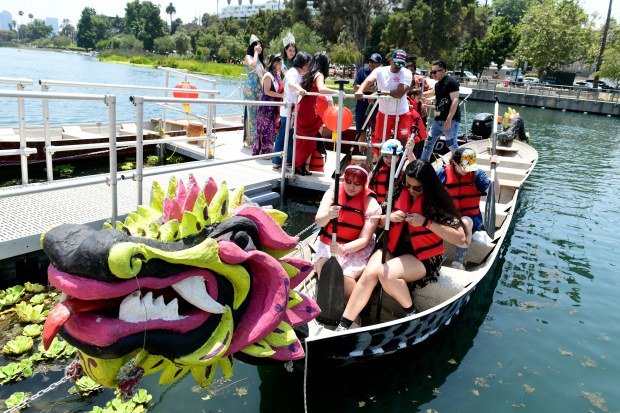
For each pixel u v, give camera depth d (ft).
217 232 8.29
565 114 99.60
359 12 149.89
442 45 141.79
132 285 6.93
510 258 21.42
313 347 10.78
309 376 11.84
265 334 8.68
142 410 10.66
